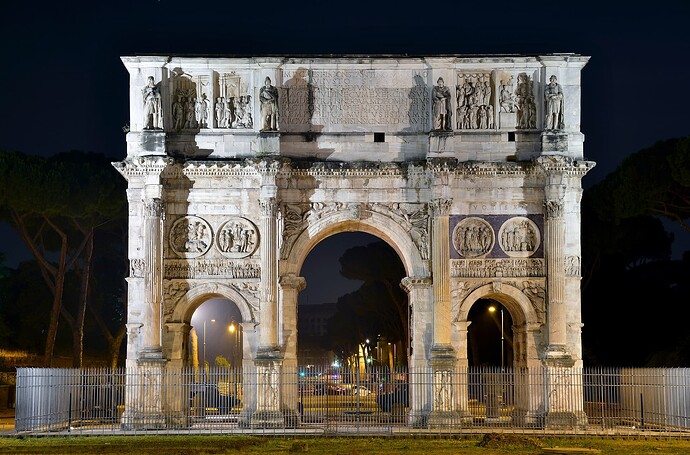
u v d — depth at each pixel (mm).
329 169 66438
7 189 83625
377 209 66938
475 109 67625
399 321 125062
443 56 67188
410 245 66750
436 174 65625
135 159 65312
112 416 64750
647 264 104562
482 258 66688
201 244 66938
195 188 67000
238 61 67562
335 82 67938
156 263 65375
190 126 67562
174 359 66062
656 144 83500
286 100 67688
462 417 64812
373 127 67625
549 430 62531
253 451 51344
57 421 65438
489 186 66812
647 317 96312
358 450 51969
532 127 67500
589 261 96500
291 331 66125
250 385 65438
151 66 67312
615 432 60906
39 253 89938
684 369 63844
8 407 90812
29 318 113750
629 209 83750
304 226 66750
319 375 67875
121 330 102500
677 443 56125
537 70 67812
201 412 68750
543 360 65125
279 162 65312
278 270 66188
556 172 65688
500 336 110938
